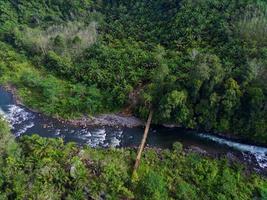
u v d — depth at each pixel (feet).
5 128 212.43
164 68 268.21
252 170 232.12
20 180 192.75
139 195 202.08
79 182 198.18
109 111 278.67
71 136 255.70
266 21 295.28
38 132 257.14
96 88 288.51
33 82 301.22
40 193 188.96
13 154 205.36
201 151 244.42
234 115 254.06
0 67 326.44
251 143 254.47
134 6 373.40
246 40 291.99
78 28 359.25
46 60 331.16
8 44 358.02
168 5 352.49
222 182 215.51
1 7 388.16
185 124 261.44
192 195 206.49
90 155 220.23
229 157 240.73
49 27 366.22
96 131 262.88
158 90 266.36
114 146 247.09
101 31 361.30
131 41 337.31
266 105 243.81
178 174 220.23
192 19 323.16
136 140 255.29
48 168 199.41
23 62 334.44
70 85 297.33
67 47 333.21
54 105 279.90
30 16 390.83
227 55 286.66
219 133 260.21
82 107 277.85
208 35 312.50
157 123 267.18
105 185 201.05
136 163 221.66
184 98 253.65
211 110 253.65
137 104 274.36
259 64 256.32
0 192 188.75
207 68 249.96
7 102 290.15
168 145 250.57
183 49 309.63
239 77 253.03
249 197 212.23
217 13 320.50
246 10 307.58
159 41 329.72
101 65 308.40
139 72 295.89
